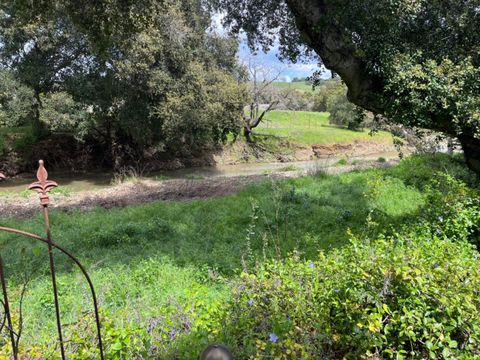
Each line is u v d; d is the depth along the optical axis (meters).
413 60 6.91
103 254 7.93
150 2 9.02
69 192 16.81
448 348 3.02
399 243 5.02
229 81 24.64
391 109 7.21
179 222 10.12
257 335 3.25
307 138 33.81
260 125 36.88
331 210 10.02
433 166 13.02
